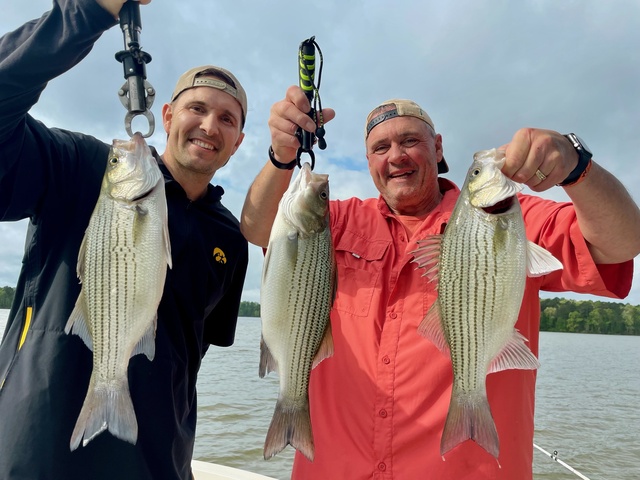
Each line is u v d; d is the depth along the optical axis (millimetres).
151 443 2977
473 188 2684
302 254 2883
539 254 2613
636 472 9266
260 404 13859
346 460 2980
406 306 3203
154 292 2783
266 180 3172
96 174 3250
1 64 2459
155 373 3074
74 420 2838
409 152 3484
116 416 2600
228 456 9133
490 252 2633
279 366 2830
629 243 2730
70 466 2764
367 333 3201
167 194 3496
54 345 2902
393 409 2998
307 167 2934
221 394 15562
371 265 3391
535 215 3275
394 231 3564
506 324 2623
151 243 2779
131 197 2777
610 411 15391
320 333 2934
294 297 2873
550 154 2438
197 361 3512
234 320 4086
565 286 3094
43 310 2998
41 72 2512
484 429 2541
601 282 2828
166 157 3693
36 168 2963
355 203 3809
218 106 3518
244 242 3916
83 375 2934
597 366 33094
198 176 3590
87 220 3139
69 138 3260
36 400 2801
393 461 2930
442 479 2848
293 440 2750
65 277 3027
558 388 20734
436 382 2992
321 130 2898
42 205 3072
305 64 2906
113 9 2562
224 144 3576
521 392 3029
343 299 3355
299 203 2865
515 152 2494
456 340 2691
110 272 2760
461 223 2715
